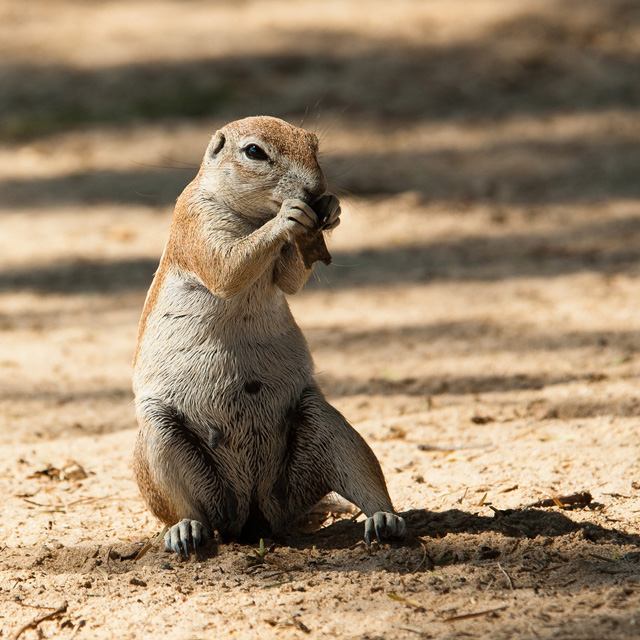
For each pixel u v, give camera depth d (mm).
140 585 11375
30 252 30562
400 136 40594
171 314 12688
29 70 46781
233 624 10172
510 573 10906
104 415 19062
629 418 16812
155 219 33469
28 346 23297
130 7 53906
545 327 23047
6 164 39031
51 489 15234
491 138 40469
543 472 14625
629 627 9227
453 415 17859
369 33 49281
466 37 48656
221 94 43875
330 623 10023
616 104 43156
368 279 27922
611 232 31141
